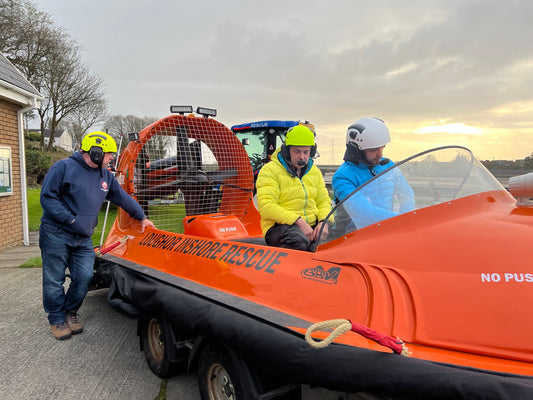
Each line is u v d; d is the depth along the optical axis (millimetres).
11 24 28766
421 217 2150
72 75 34656
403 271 1992
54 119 35156
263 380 2107
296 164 3266
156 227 4379
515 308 1632
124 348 3807
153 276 3068
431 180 2295
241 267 2652
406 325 1778
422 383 1479
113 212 10945
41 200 3756
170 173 4461
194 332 2322
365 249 2197
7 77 8219
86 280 4059
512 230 1884
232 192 4891
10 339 3996
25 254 7871
